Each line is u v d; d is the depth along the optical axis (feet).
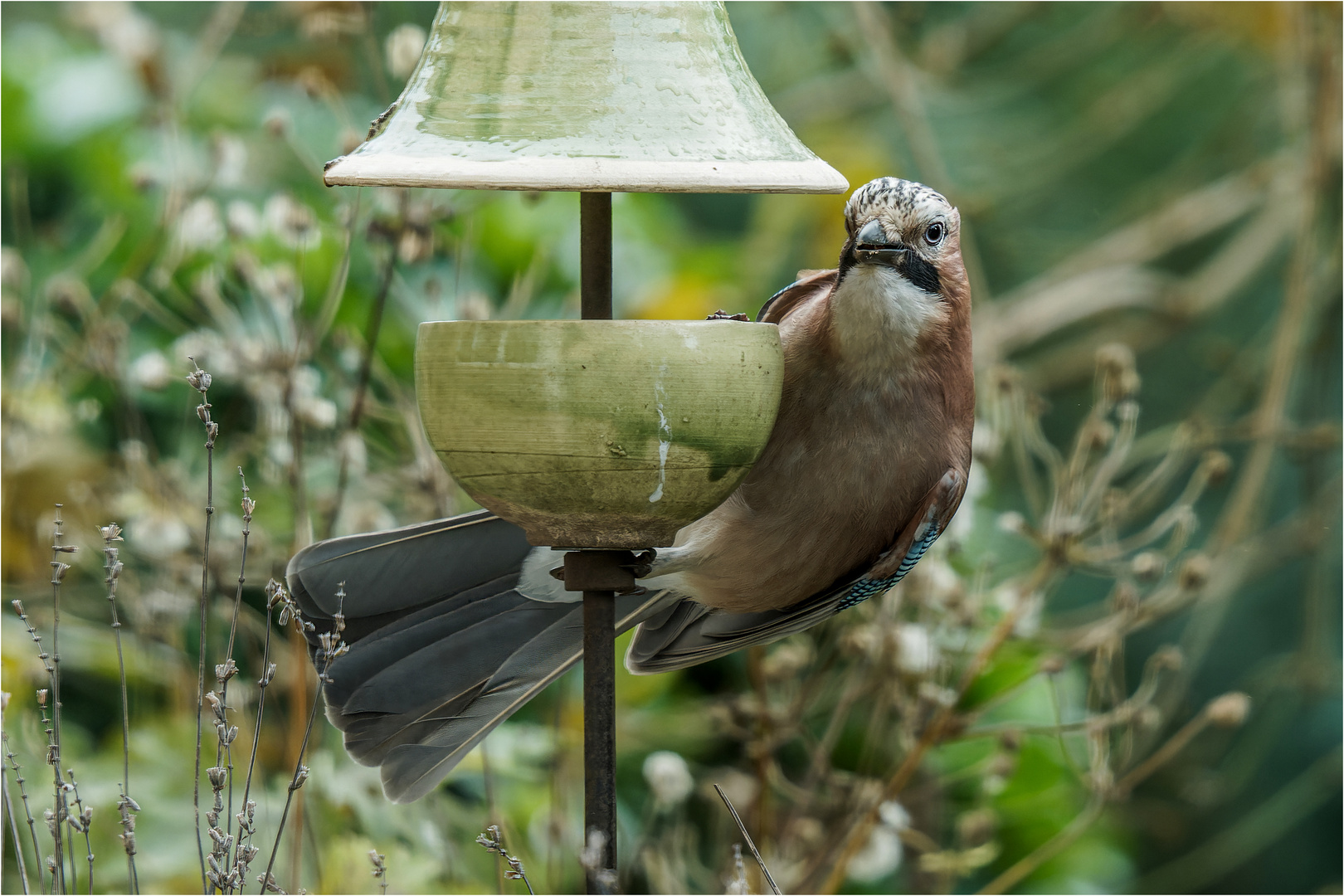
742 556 18.89
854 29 45.73
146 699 30.35
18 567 30.58
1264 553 41.42
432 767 18.78
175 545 28.04
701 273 40.32
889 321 18.15
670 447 14.03
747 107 14.46
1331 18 39.50
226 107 36.91
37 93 36.01
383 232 26.13
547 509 14.39
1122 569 27.81
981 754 32.14
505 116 13.65
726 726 27.53
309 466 30.53
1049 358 48.78
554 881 26.45
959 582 27.71
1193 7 44.01
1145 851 44.62
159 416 34.53
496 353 13.97
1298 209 44.32
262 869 25.31
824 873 29.12
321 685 15.84
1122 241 47.52
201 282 29.30
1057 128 51.37
